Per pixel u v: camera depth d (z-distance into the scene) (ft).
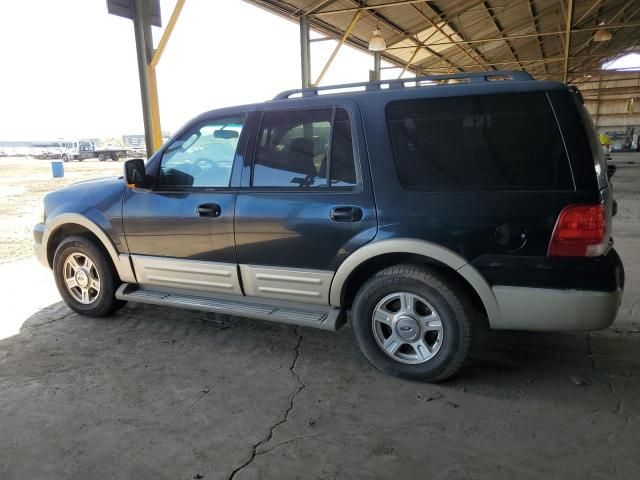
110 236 12.39
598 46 95.81
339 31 44.50
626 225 24.84
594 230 8.22
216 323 13.08
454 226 8.91
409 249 9.13
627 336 11.58
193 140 11.55
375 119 9.62
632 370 10.03
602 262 8.32
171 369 10.44
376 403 8.98
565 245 8.34
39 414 8.71
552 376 9.86
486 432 8.02
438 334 9.43
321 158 10.09
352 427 8.23
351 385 9.68
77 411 8.80
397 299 9.75
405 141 9.39
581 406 8.73
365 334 10.02
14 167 87.51
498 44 72.64
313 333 12.34
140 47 25.71
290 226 10.17
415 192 9.19
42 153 116.98
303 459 7.39
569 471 7.02
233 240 10.85
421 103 9.37
